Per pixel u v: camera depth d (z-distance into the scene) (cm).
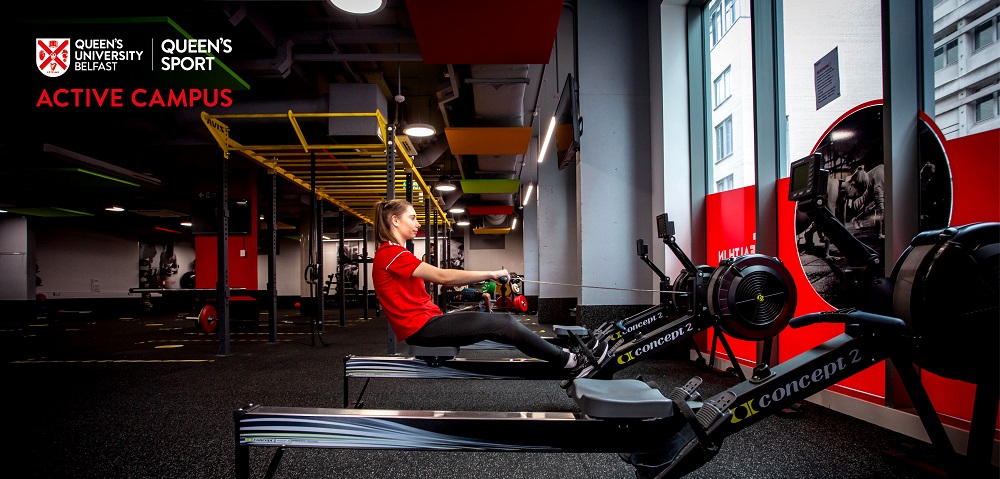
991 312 146
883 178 253
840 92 295
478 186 1002
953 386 220
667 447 164
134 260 1634
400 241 230
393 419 160
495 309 1230
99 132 621
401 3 504
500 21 368
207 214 900
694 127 482
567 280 858
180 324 1069
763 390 160
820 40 312
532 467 213
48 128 609
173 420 292
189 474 209
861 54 283
